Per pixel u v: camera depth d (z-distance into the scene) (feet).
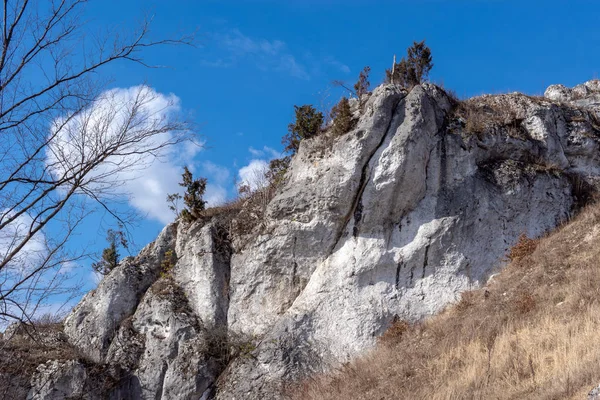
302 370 61.62
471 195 67.00
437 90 72.02
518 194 67.72
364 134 66.59
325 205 66.90
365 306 64.13
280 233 69.21
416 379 50.26
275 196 71.20
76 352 71.00
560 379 40.27
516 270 62.49
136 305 76.64
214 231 75.20
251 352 65.10
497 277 63.16
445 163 68.13
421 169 66.23
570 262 59.47
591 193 70.90
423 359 53.06
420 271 65.21
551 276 58.49
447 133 69.10
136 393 68.80
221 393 63.57
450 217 65.87
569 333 47.03
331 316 64.39
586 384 38.83
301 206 68.08
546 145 72.18
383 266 65.51
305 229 67.92
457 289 63.87
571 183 71.31
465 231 65.67
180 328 69.97
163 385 67.10
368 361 58.03
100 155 31.65
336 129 69.46
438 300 63.67
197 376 64.85
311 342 63.36
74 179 31.63
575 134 74.23
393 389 50.08
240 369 64.03
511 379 43.83
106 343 73.72
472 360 49.14
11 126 31.24
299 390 59.31
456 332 55.42
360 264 65.57
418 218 66.59
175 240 81.41
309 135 73.41
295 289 68.85
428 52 76.69
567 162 72.84
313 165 69.56
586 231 62.80
